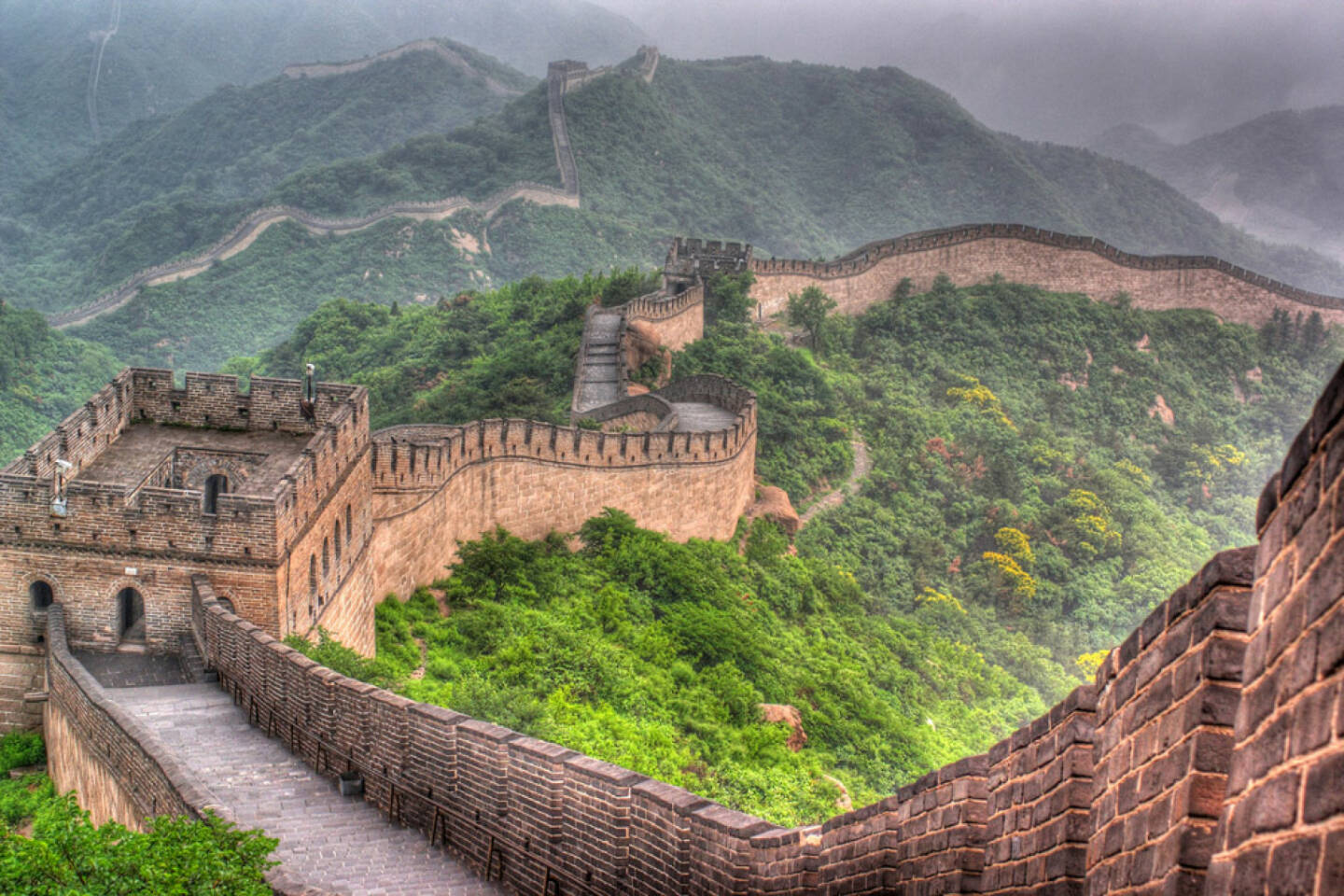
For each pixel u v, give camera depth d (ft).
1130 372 499.92
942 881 40.83
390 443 173.27
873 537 329.93
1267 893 18.22
